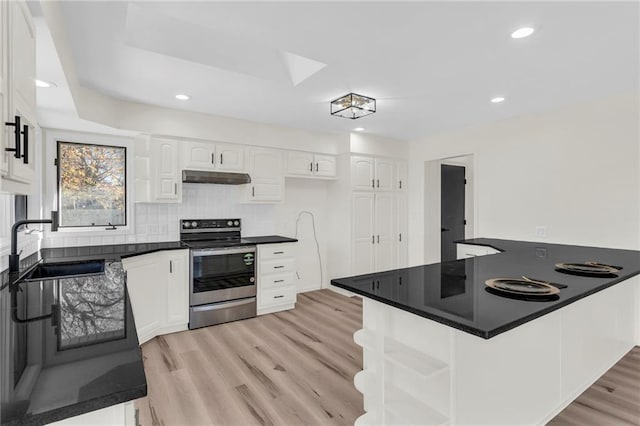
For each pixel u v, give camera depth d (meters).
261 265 3.78
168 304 3.23
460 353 1.34
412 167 5.12
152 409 2.04
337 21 1.88
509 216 3.85
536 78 2.69
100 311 1.25
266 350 2.87
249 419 1.95
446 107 3.43
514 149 3.81
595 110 3.19
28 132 1.22
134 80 2.69
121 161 3.43
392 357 1.49
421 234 4.97
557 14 1.82
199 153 3.64
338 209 4.80
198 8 1.75
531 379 1.66
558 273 2.06
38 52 1.68
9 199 2.23
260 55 2.65
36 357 0.83
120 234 3.42
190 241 3.73
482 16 1.84
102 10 1.77
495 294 1.59
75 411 0.63
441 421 1.39
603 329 2.26
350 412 2.01
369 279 1.91
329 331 3.31
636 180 2.95
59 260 2.43
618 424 1.87
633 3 1.71
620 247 3.04
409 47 2.18
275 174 4.16
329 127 4.29
